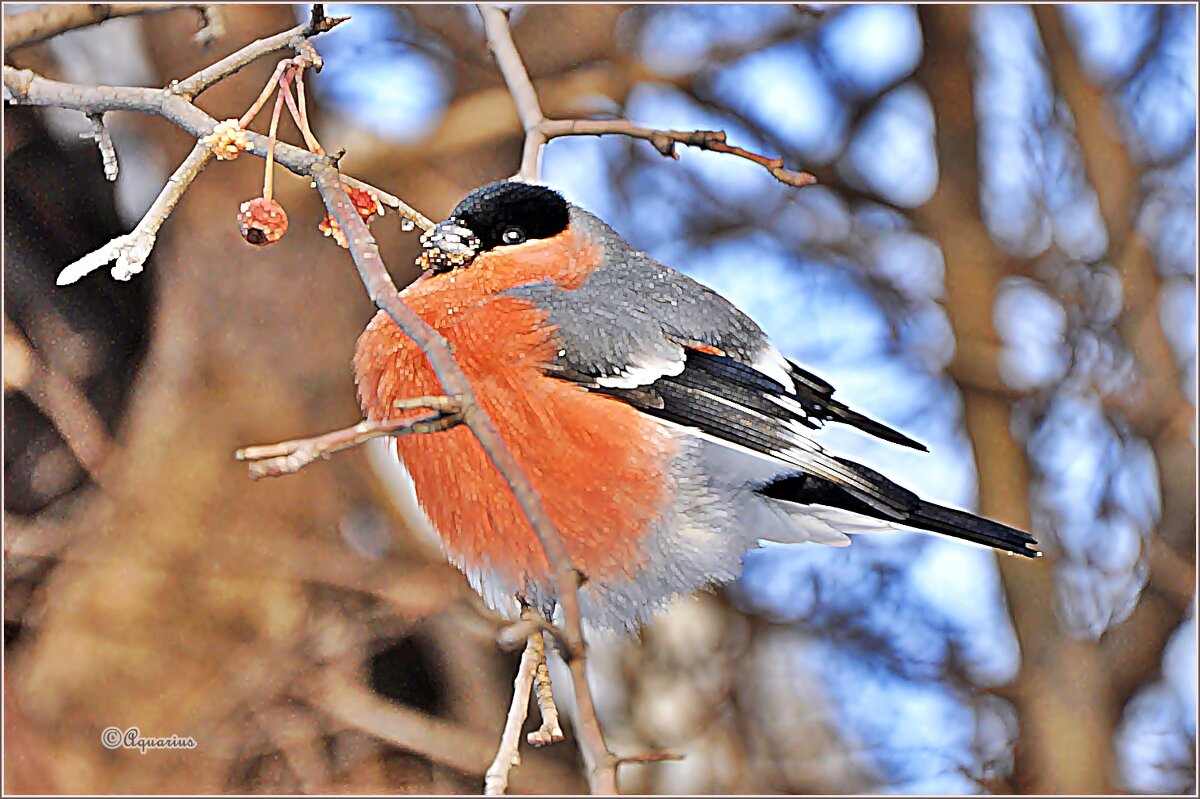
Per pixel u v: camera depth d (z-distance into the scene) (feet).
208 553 32.91
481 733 32.96
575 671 12.76
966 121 41.63
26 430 32.94
